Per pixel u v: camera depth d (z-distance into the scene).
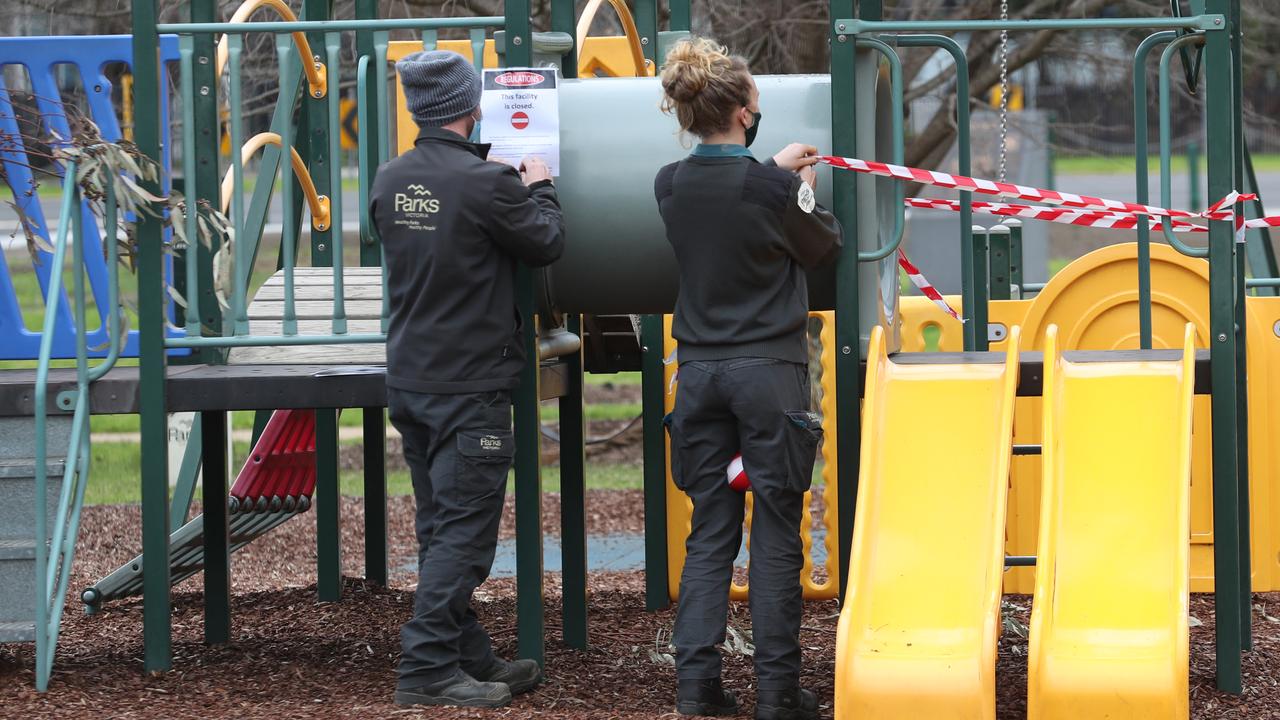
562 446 18.52
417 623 14.84
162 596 16.62
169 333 17.55
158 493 16.48
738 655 18.70
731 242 14.25
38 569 15.42
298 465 22.41
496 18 15.93
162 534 16.53
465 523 14.75
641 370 22.44
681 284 14.76
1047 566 14.01
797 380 14.58
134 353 18.73
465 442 14.57
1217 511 16.17
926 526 14.64
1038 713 13.44
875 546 14.62
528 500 16.33
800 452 14.52
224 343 16.34
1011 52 37.88
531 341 16.08
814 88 16.17
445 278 14.48
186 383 16.36
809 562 23.16
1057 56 38.50
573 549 18.55
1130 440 15.22
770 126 15.93
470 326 14.56
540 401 16.66
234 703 15.27
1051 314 23.08
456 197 14.39
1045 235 64.38
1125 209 15.78
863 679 13.62
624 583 25.98
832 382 22.98
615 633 20.11
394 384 14.80
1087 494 14.92
